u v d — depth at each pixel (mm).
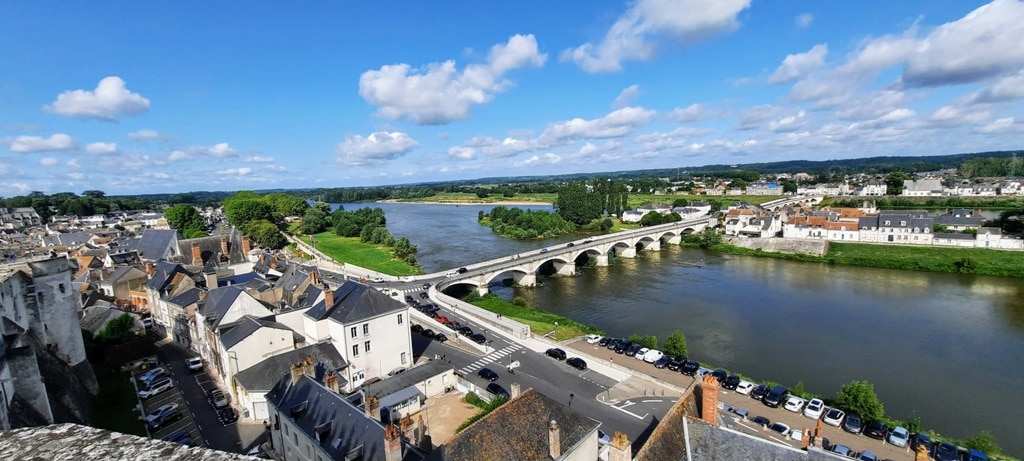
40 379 40469
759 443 28625
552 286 130750
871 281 126000
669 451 29656
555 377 65250
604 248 154000
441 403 58625
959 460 46281
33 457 10055
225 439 50719
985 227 160500
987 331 88312
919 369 73188
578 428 39094
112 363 67500
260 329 60250
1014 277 125312
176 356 73125
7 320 42188
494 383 60688
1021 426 57625
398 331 66875
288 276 87812
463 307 97312
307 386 45938
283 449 46562
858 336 86875
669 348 72188
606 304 110438
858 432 51688
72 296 58469
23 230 186250
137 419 54344
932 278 127812
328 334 66188
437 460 32125
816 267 144250
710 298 112688
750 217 187000
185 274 87312
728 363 76188
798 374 72125
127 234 170625
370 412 41875
